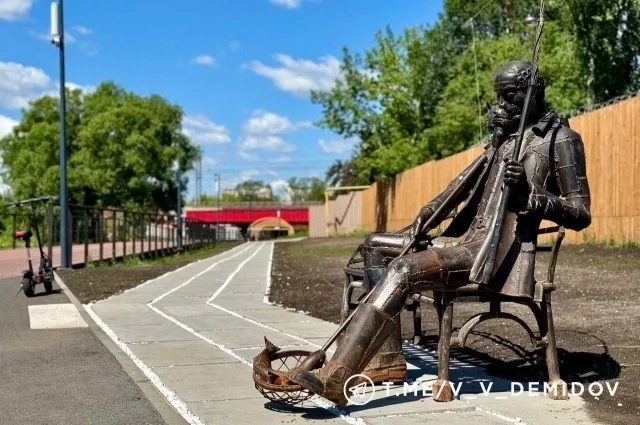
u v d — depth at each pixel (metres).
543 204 5.10
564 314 9.26
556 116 5.54
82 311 11.74
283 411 5.38
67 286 16.86
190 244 50.56
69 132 72.94
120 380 6.62
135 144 68.75
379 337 5.02
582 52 27.31
